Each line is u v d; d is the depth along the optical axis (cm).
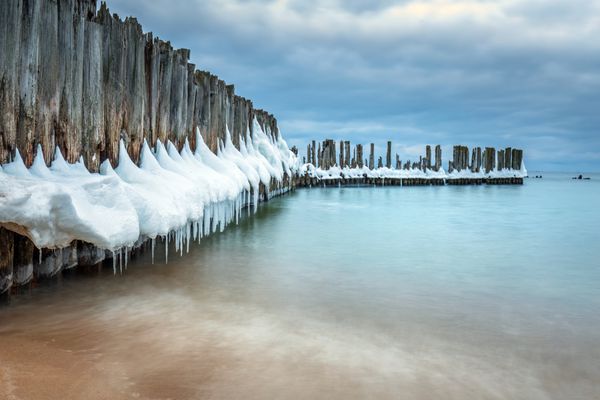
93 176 508
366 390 336
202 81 995
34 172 455
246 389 329
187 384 331
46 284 504
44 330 416
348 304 537
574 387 352
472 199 2425
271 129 2167
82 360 360
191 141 912
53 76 486
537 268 763
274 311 502
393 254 848
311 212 1542
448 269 737
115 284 560
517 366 384
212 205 861
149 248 759
